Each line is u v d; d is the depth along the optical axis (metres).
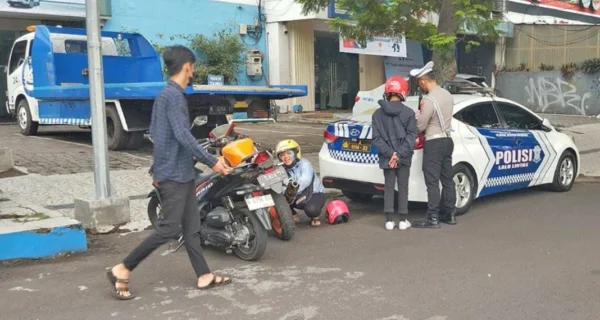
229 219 5.72
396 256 5.92
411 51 24.77
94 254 6.06
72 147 12.55
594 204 8.39
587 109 24.36
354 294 4.87
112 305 4.68
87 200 6.84
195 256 4.99
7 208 6.80
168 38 18.55
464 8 9.90
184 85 4.77
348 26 11.31
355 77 24.77
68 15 16.42
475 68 27.06
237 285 5.11
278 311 4.52
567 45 25.00
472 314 4.43
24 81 14.17
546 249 6.11
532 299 4.72
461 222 7.36
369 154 7.47
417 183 7.26
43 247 5.92
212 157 4.67
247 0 20.47
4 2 15.28
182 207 4.78
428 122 6.92
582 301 4.67
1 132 15.41
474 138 7.79
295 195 6.93
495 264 5.62
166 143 4.68
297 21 21.30
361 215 7.85
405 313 4.46
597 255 5.89
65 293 4.95
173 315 4.47
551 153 8.98
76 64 13.42
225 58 19.28
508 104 8.67
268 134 15.84
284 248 6.27
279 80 21.08
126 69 13.45
